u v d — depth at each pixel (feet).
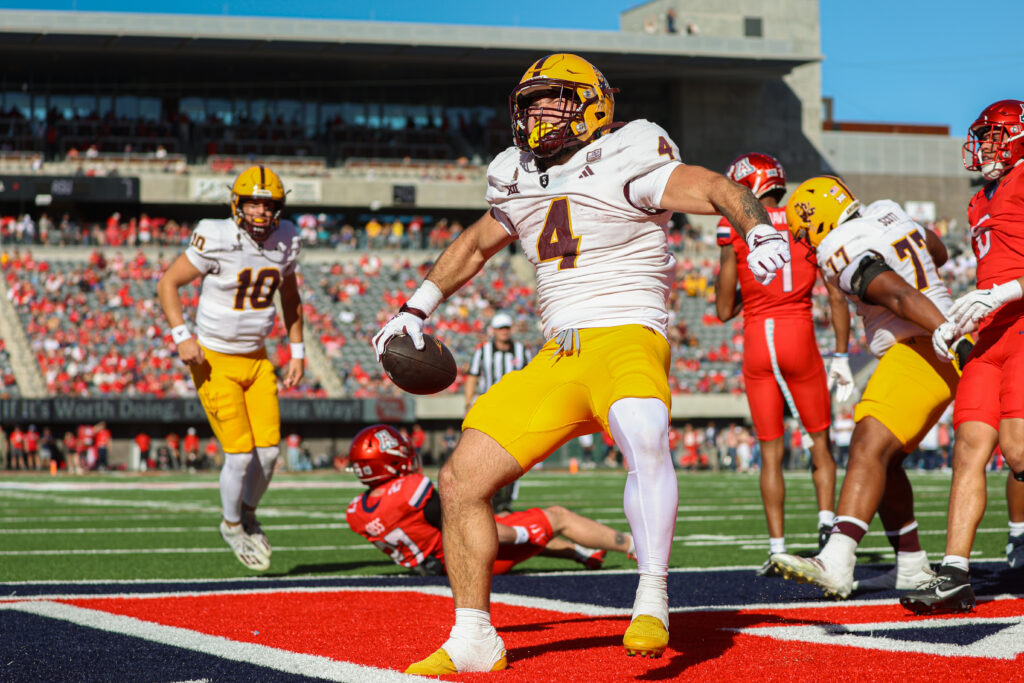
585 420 13.42
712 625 16.42
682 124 169.27
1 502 57.47
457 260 14.67
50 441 114.52
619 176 13.12
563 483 78.59
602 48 157.28
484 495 13.11
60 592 21.11
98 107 154.51
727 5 174.29
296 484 80.89
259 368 25.63
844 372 25.11
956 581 16.90
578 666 13.17
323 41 149.38
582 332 13.32
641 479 12.68
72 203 148.56
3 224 136.67
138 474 106.52
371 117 161.79
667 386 13.14
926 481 74.33
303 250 142.82
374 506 23.61
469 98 164.96
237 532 25.23
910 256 19.30
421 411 122.42
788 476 93.25
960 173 193.67
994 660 13.17
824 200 19.61
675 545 31.99
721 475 100.07
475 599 13.04
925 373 19.11
